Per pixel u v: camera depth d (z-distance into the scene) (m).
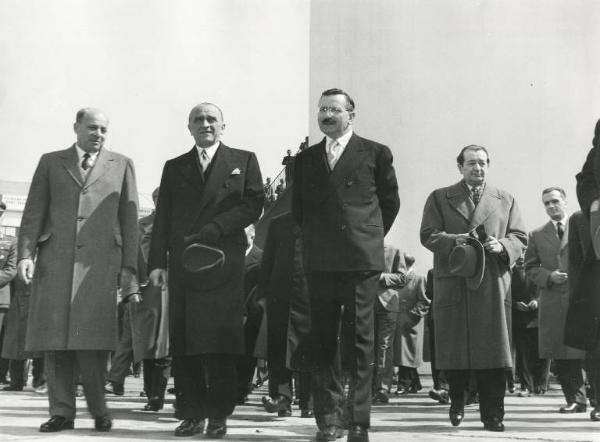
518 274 8.89
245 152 4.75
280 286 6.04
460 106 10.12
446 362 5.04
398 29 9.04
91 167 4.79
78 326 4.55
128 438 4.16
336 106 4.16
